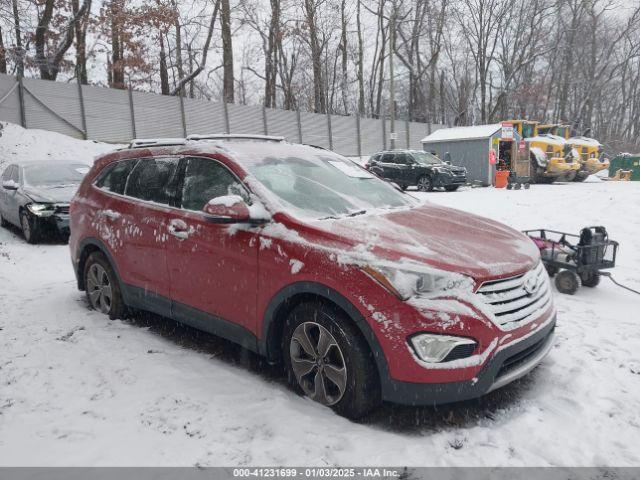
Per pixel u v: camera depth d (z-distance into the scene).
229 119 27.56
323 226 3.40
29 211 9.32
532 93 47.41
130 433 3.10
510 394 3.55
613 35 47.31
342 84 44.12
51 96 21.31
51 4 23.30
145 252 4.46
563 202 12.70
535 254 3.61
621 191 15.11
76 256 5.49
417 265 2.99
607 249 6.16
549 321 3.44
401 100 55.38
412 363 2.89
